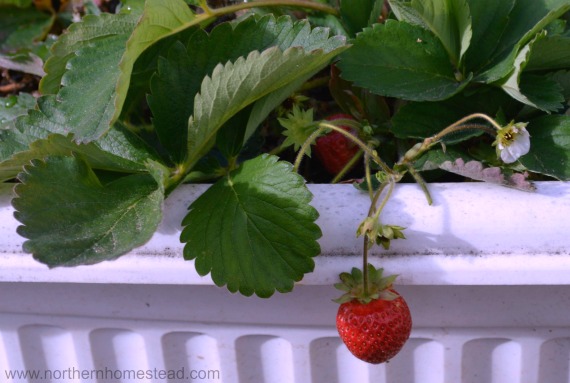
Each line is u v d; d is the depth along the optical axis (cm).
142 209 49
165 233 50
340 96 58
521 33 55
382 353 49
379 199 49
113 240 47
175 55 52
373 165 55
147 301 53
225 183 50
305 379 55
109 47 53
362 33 54
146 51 53
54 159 49
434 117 54
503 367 54
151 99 51
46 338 56
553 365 54
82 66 52
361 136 56
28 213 47
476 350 54
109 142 52
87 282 51
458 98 55
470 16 53
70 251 47
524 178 49
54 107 52
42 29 70
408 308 50
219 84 47
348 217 49
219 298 52
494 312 52
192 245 49
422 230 49
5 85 69
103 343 56
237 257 48
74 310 54
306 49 52
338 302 49
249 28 53
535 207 48
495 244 48
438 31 54
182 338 55
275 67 47
